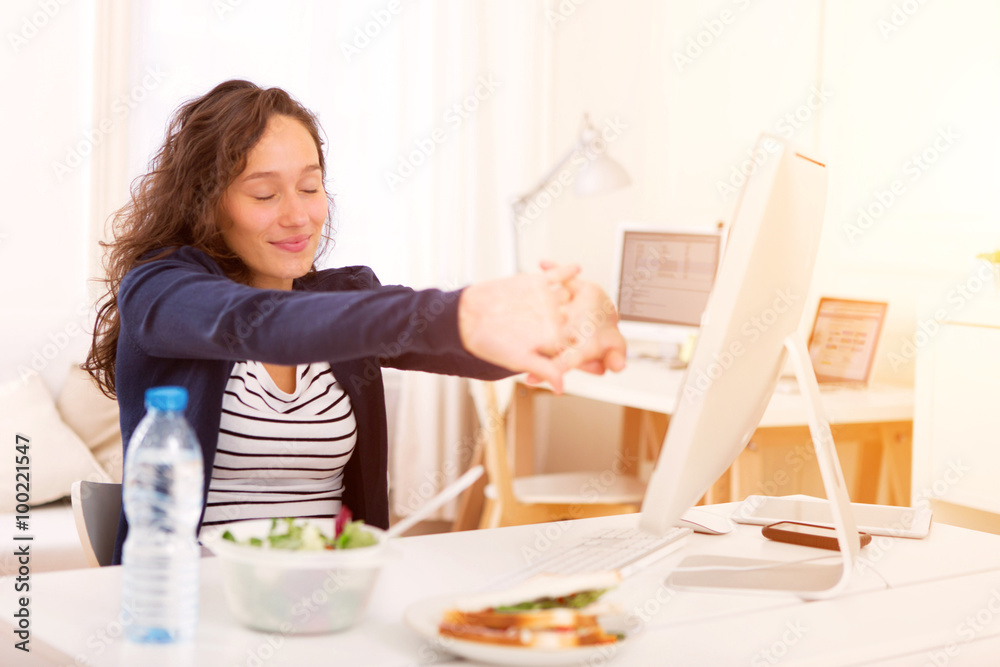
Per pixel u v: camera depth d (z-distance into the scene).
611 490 2.69
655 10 3.63
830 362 2.65
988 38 2.46
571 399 3.62
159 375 1.21
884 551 1.08
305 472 1.32
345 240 3.23
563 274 0.86
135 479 0.77
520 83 3.38
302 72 3.12
